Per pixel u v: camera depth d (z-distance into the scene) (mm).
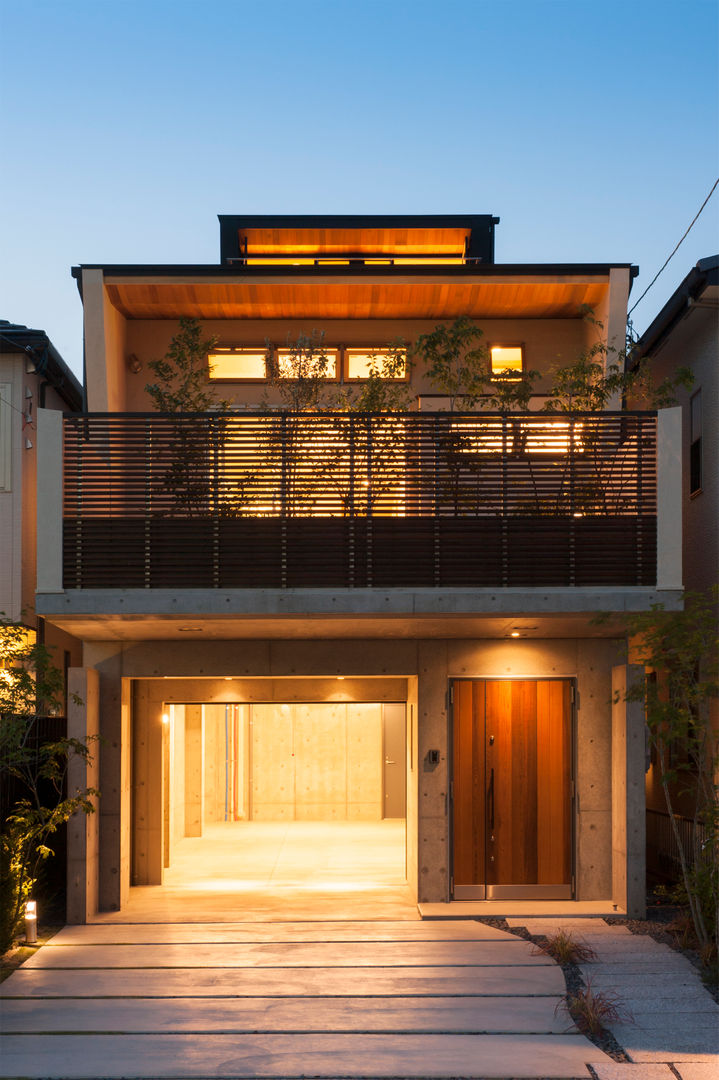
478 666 14438
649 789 17875
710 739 13656
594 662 14477
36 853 13508
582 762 14336
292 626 13227
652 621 11742
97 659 14570
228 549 12289
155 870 15742
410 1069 7961
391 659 14492
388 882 15891
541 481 12578
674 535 12297
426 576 12281
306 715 23469
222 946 11828
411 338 15711
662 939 12000
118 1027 8992
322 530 12297
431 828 14180
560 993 9922
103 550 12289
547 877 14273
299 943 11938
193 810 20719
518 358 15680
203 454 12453
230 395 15562
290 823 22906
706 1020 9133
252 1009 9477
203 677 14648
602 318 14953
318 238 17984
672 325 15914
